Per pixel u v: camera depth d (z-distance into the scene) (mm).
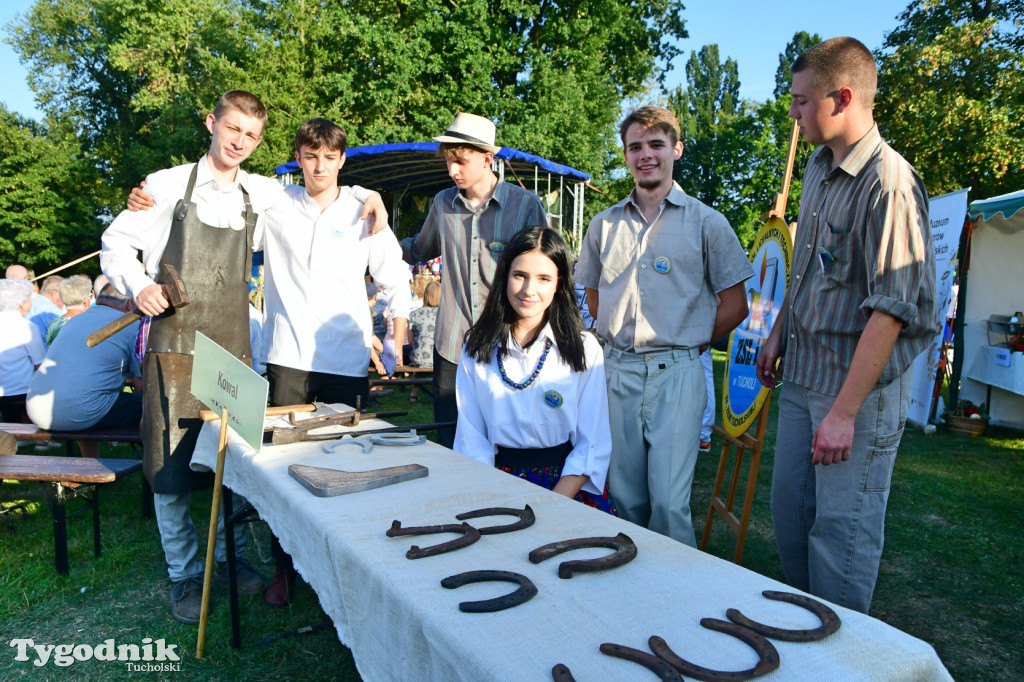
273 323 3078
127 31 23047
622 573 1247
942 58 15188
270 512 1871
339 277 3045
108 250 2662
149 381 2748
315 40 20391
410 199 18422
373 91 18562
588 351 2250
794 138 2852
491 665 946
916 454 5824
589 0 20922
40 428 3955
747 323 3148
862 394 1912
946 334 6703
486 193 3170
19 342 5289
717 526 4090
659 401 2789
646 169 2758
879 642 1008
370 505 1627
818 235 2152
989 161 15023
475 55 18688
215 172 2791
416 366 6629
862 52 1992
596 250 3062
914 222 1879
